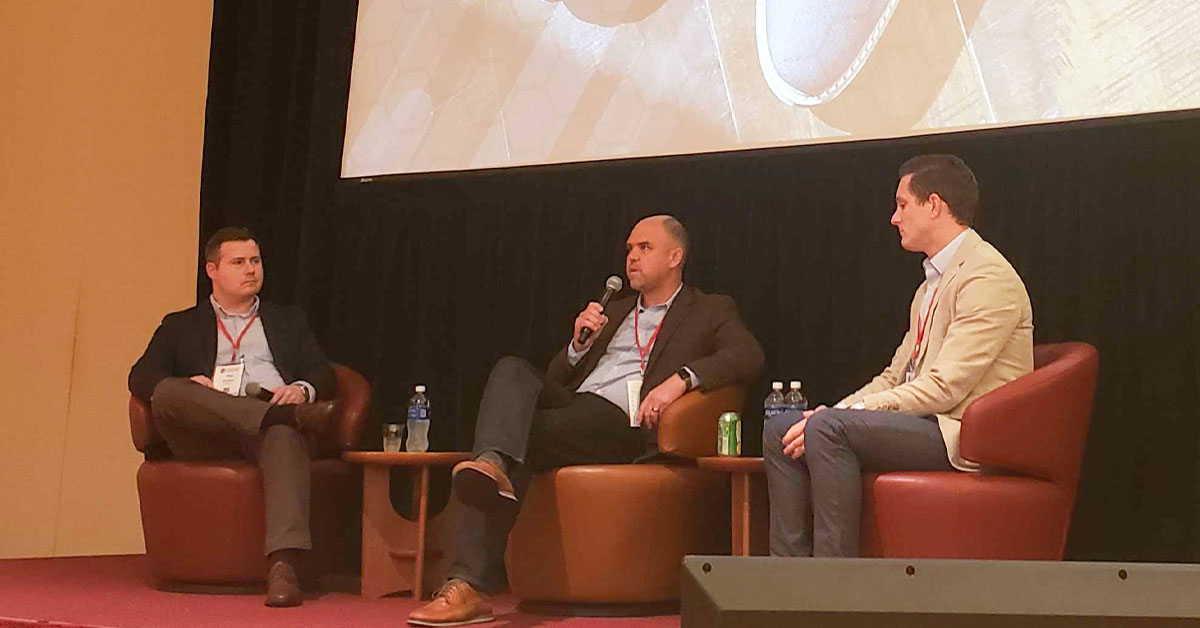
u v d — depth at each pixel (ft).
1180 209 11.12
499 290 14.15
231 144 15.58
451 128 14.35
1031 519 8.89
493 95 14.16
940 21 11.96
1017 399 8.95
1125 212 11.35
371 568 11.19
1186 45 10.88
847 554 8.96
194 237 16.75
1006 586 4.16
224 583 11.32
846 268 12.50
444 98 14.43
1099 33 11.25
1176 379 11.01
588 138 13.58
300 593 10.50
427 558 11.48
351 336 14.84
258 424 10.89
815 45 12.54
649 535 10.21
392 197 14.83
